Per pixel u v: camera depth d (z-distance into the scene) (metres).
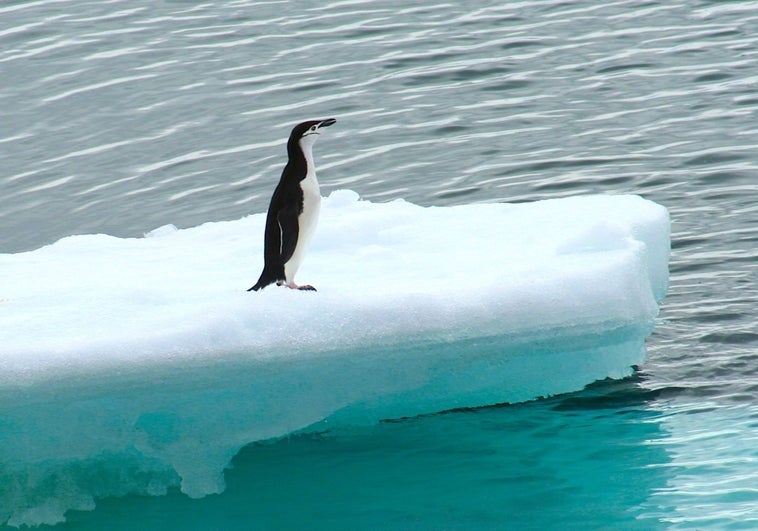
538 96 64.75
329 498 27.39
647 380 33.25
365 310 29.12
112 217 51.69
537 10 82.06
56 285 32.94
